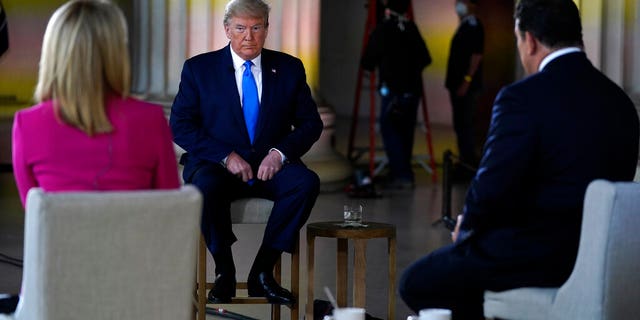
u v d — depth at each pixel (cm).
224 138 749
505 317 582
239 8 741
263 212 746
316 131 764
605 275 533
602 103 573
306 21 1480
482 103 1986
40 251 468
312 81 1500
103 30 509
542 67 585
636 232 532
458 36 1650
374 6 1611
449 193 1213
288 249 728
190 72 759
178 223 489
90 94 511
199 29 1392
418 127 2319
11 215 1231
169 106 1381
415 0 2480
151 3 1407
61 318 475
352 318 511
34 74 1684
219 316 798
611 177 576
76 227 470
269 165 728
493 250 582
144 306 489
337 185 1485
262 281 730
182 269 494
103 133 517
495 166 563
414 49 1523
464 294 603
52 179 515
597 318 536
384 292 898
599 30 1237
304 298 871
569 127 564
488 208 570
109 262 479
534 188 576
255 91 756
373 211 1323
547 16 577
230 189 743
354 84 2608
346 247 736
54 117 514
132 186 523
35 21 1686
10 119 1642
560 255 575
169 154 535
